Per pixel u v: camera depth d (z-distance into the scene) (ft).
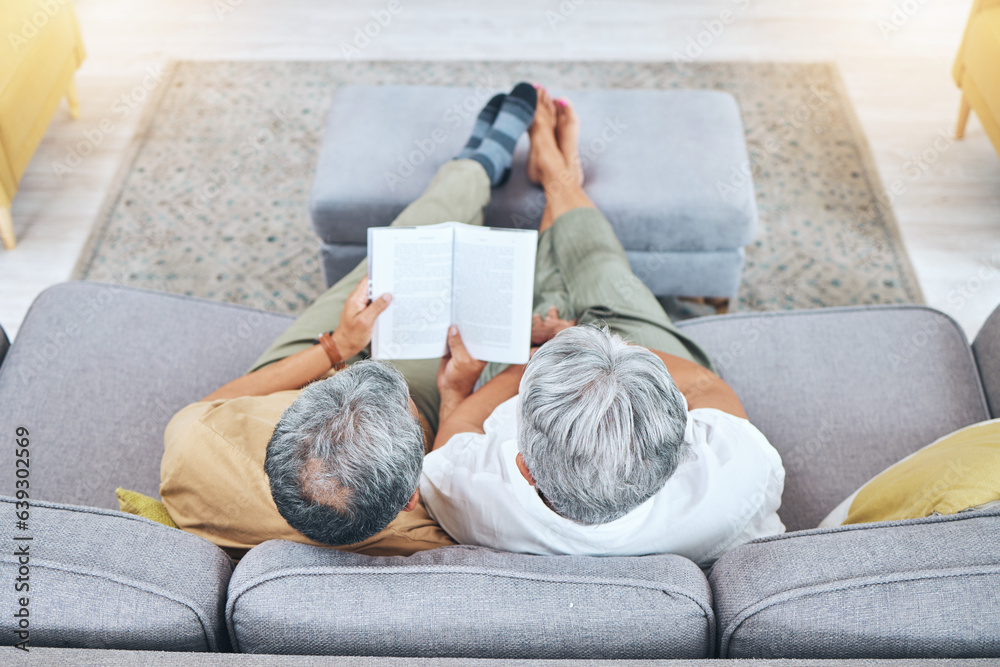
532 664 1.97
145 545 2.22
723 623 2.14
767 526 2.81
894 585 2.02
